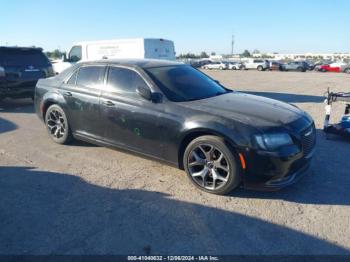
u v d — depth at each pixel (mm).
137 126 4578
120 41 13180
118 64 5062
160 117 4305
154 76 4691
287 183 3807
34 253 2916
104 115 4984
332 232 3227
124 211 3619
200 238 3127
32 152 5590
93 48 13938
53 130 6090
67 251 2943
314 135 4352
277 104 4617
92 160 5180
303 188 4180
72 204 3775
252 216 3516
